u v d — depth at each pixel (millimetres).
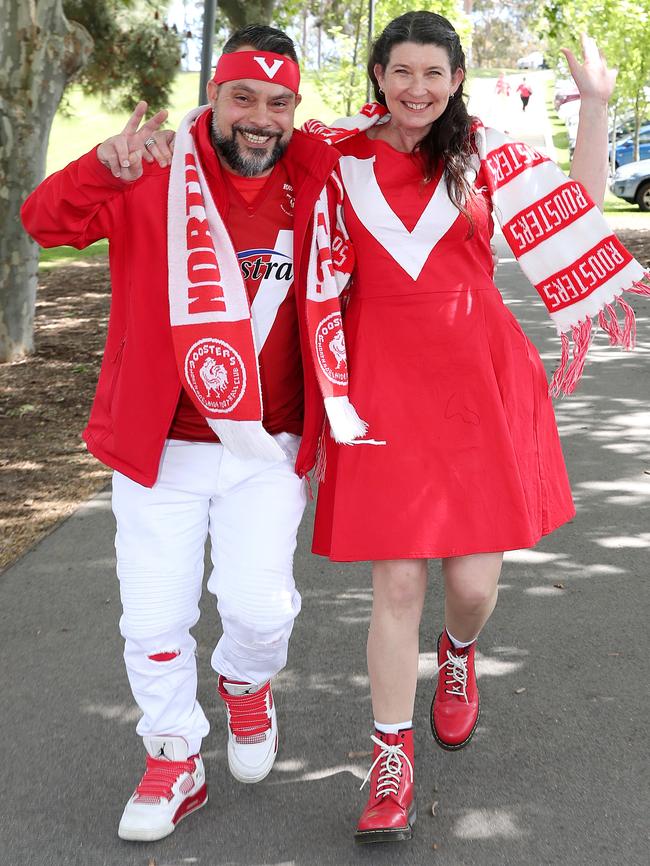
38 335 11812
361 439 3104
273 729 3365
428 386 3117
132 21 12586
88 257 20219
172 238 2916
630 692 3803
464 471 3105
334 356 3037
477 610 3240
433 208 3109
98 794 3291
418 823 3094
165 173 2961
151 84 12992
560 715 3660
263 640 3131
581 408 7918
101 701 3863
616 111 26875
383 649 3117
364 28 28656
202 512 3098
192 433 3082
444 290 3113
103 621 4543
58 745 3572
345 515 3119
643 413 7738
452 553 3096
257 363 2943
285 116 2900
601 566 4969
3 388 9273
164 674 3115
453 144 3092
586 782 3270
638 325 11312
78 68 10078
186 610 3113
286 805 3219
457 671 3443
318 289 3021
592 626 4340
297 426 3240
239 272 2928
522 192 3354
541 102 50312
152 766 3158
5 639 4391
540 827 3053
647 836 2998
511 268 16141
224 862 2953
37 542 5547
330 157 2947
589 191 3457
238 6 14156
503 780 3297
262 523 3057
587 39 3475
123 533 3088
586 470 6449
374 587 3189
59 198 2854
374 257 3119
